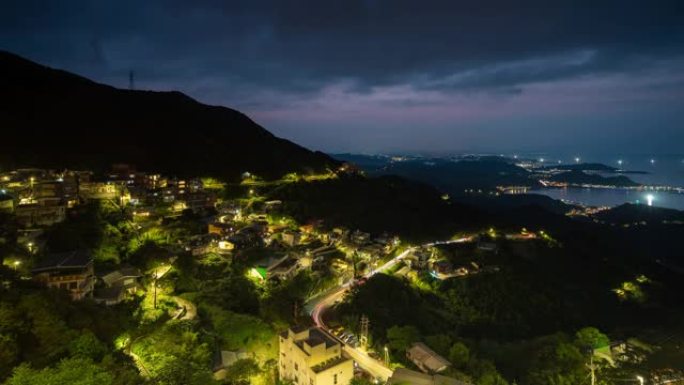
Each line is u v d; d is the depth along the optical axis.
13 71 193.00
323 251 129.12
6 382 37.69
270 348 68.06
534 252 163.50
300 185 181.50
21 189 111.31
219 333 67.19
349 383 58.06
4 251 76.06
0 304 48.41
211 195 145.62
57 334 48.22
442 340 80.12
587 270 160.75
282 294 92.12
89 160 155.00
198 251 105.75
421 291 124.19
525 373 87.19
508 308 123.69
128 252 96.38
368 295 105.00
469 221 198.12
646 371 95.56
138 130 196.25
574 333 120.00
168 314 72.31
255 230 126.62
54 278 70.44
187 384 48.06
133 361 55.25
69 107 188.25
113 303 73.12
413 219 180.75
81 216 106.25
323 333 63.75
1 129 150.50
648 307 145.38
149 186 145.12
